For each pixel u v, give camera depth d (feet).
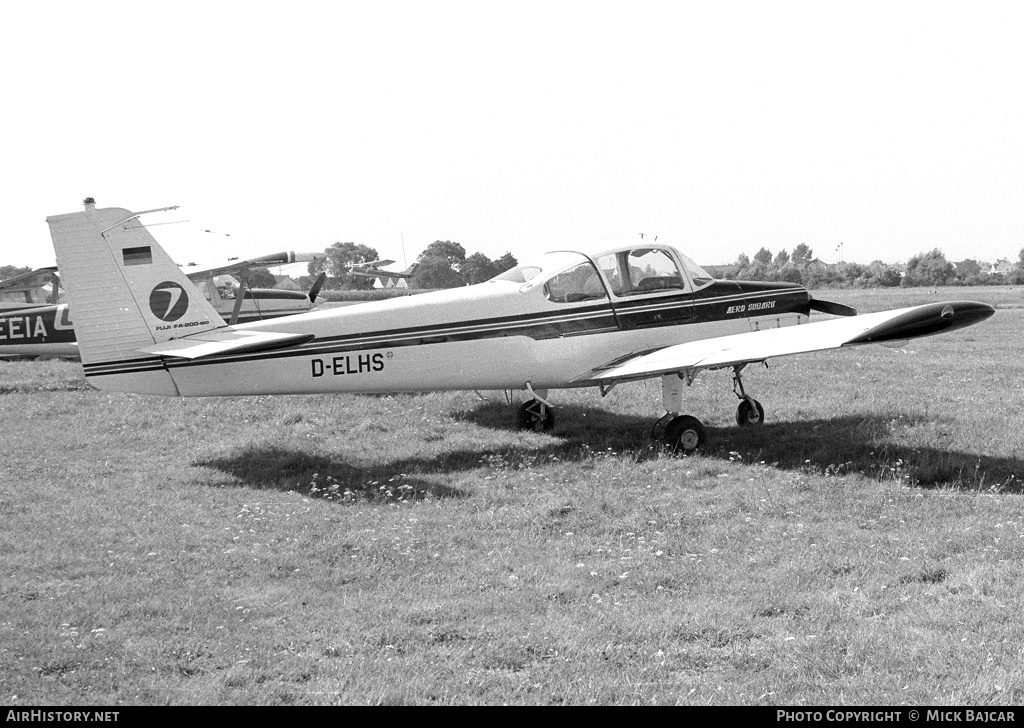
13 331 56.80
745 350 30.96
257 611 17.90
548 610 17.74
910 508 24.21
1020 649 15.34
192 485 28.19
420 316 30.83
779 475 27.91
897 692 14.08
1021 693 14.01
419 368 31.01
